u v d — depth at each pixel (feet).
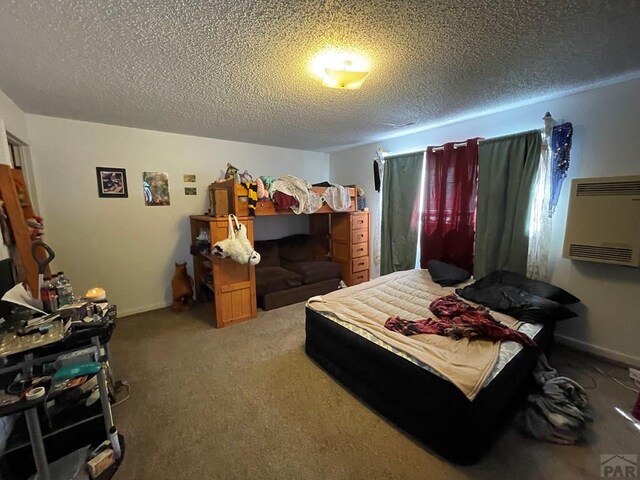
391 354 5.55
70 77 6.37
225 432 5.41
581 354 7.91
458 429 4.54
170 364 7.72
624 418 5.53
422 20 4.51
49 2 3.92
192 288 12.09
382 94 7.72
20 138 8.27
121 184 10.68
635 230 6.82
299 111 9.04
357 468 4.65
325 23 4.55
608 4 4.16
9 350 4.07
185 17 4.33
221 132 11.64
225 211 9.95
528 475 4.44
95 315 5.05
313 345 7.79
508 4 4.15
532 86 7.31
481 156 9.66
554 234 8.46
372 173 14.32
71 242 9.97
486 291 8.17
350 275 13.98
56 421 4.64
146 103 8.12
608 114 7.32
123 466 4.70
